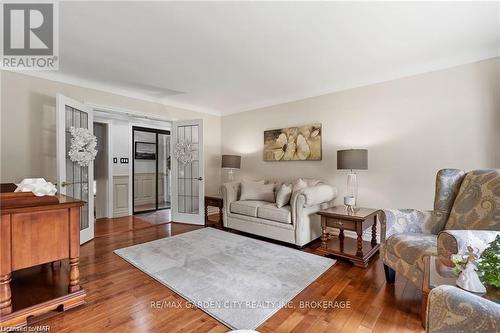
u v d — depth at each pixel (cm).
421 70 296
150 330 155
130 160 528
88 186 342
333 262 262
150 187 611
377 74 325
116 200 505
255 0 181
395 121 315
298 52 266
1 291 151
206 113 517
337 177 367
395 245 198
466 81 270
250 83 363
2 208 151
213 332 154
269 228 336
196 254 284
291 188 351
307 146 396
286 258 272
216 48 256
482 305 71
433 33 228
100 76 336
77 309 177
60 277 212
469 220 191
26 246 161
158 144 624
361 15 200
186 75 332
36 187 167
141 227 416
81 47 254
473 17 203
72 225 180
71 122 320
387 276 217
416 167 301
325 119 379
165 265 253
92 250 300
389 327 157
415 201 302
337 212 284
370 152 335
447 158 281
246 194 401
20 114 295
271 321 165
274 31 223
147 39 237
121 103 394
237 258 272
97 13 196
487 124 259
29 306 162
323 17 202
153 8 189
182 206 464
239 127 502
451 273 133
